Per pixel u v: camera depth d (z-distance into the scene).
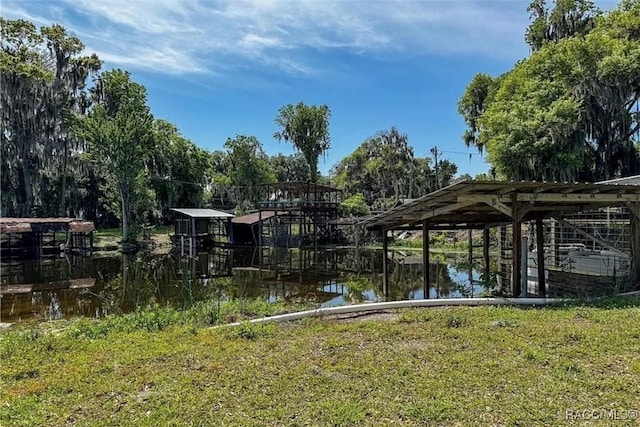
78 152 34.53
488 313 7.04
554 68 23.00
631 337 5.38
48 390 4.41
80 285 16.30
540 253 11.19
